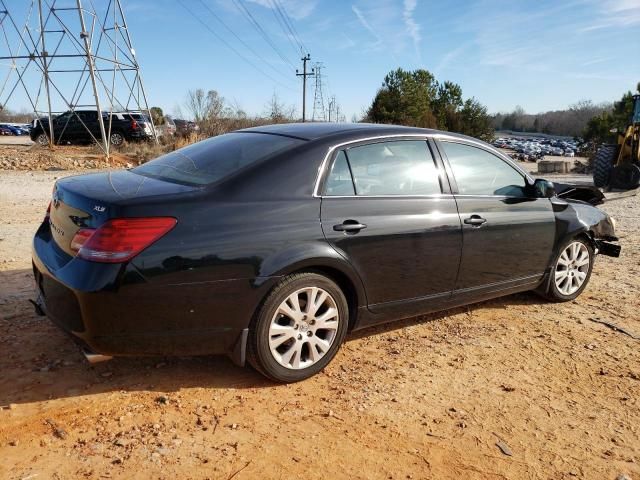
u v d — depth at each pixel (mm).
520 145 66125
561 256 5117
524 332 4523
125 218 2943
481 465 2793
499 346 4227
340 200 3609
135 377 3471
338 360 3873
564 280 5219
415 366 3826
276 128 4152
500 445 2963
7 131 48156
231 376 3561
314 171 3566
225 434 2928
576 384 3688
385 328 4480
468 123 63938
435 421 3162
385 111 57531
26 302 4570
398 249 3822
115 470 2586
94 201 3066
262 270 3238
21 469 2553
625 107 32531
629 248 7629
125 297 2934
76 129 24406
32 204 9766
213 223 3141
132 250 2926
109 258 2908
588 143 36531
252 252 3211
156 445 2793
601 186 14672
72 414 3020
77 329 3018
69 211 3238
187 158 3943
